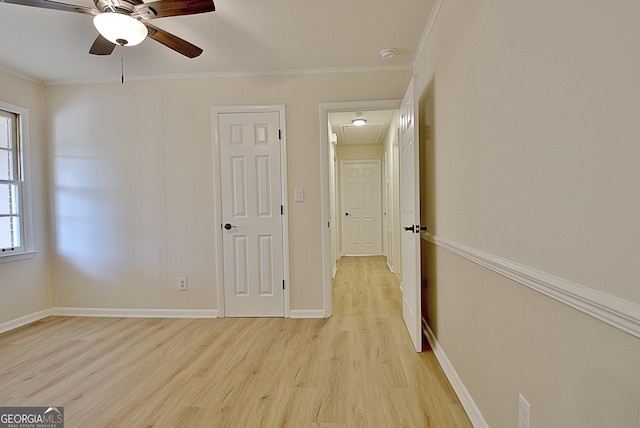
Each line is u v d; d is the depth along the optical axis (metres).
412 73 2.95
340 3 2.03
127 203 3.21
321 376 2.00
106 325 2.97
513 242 1.16
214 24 2.26
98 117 3.21
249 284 3.13
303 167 3.06
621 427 0.71
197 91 3.11
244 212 3.11
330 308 3.09
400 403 1.72
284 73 3.04
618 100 0.70
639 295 0.66
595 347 0.78
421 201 2.69
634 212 0.67
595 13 0.76
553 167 0.93
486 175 1.39
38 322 3.07
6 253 2.92
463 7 1.63
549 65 0.94
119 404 1.75
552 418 0.95
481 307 1.46
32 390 1.89
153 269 3.20
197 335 2.69
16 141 3.08
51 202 3.29
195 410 1.69
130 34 1.74
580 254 0.82
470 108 1.55
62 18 2.16
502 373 1.26
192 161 3.13
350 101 3.00
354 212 6.69
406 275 2.73
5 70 2.93
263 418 1.62
